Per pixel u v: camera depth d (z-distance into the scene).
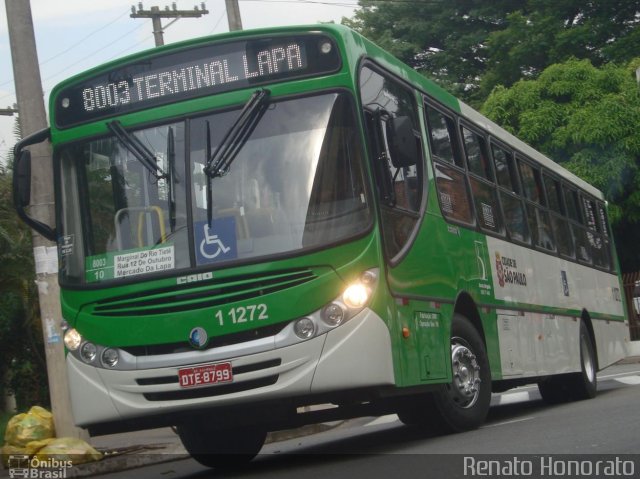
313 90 8.93
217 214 8.80
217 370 8.50
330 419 9.87
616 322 18.72
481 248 11.50
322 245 8.51
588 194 18.38
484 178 12.28
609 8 36.62
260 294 8.52
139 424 8.92
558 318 14.56
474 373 10.56
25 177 9.80
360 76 9.09
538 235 14.27
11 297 17.64
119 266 9.02
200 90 9.17
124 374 8.82
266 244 8.61
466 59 41.22
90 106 9.57
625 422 9.79
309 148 8.80
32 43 12.91
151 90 9.33
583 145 28.22
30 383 20.39
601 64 35.91
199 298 8.66
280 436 15.16
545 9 37.59
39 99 12.88
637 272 30.14
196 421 8.84
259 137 8.90
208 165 8.91
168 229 8.92
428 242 9.91
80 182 9.48
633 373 21.12
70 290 9.21
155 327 8.74
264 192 8.75
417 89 10.65
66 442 11.96
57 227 9.52
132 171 9.24
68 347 9.16
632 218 28.62
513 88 29.58
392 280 8.88
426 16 42.31
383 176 8.95
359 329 8.43
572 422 10.41
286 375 8.41
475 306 10.98
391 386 8.69
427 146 10.48
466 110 12.20
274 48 9.07
